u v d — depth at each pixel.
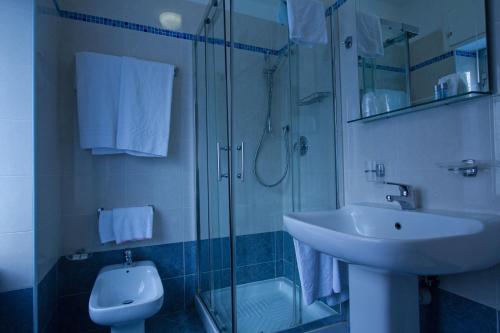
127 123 1.76
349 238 0.79
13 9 1.40
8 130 1.37
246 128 1.77
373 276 1.04
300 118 1.84
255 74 1.80
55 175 1.59
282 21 1.78
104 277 1.60
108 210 1.75
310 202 1.79
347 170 1.62
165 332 1.70
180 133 2.02
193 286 2.02
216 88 1.78
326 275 1.57
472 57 1.00
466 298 1.04
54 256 1.56
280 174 1.87
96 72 1.71
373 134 1.44
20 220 1.37
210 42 1.85
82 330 1.71
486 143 0.98
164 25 2.00
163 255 1.94
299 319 1.60
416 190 1.21
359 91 1.52
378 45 1.40
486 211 0.97
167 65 1.89
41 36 1.35
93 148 1.71
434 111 1.15
